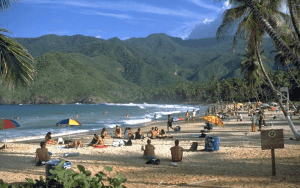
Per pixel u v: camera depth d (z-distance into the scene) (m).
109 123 43.56
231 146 13.48
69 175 3.55
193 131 23.45
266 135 7.24
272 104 64.25
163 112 86.25
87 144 16.75
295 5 9.99
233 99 136.38
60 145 16.38
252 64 45.31
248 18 12.88
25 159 11.44
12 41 6.40
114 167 9.29
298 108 33.31
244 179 6.98
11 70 6.55
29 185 3.87
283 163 8.88
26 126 40.69
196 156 11.13
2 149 14.73
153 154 10.93
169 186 6.59
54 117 69.94
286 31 11.94
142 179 7.42
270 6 11.07
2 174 8.45
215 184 6.61
